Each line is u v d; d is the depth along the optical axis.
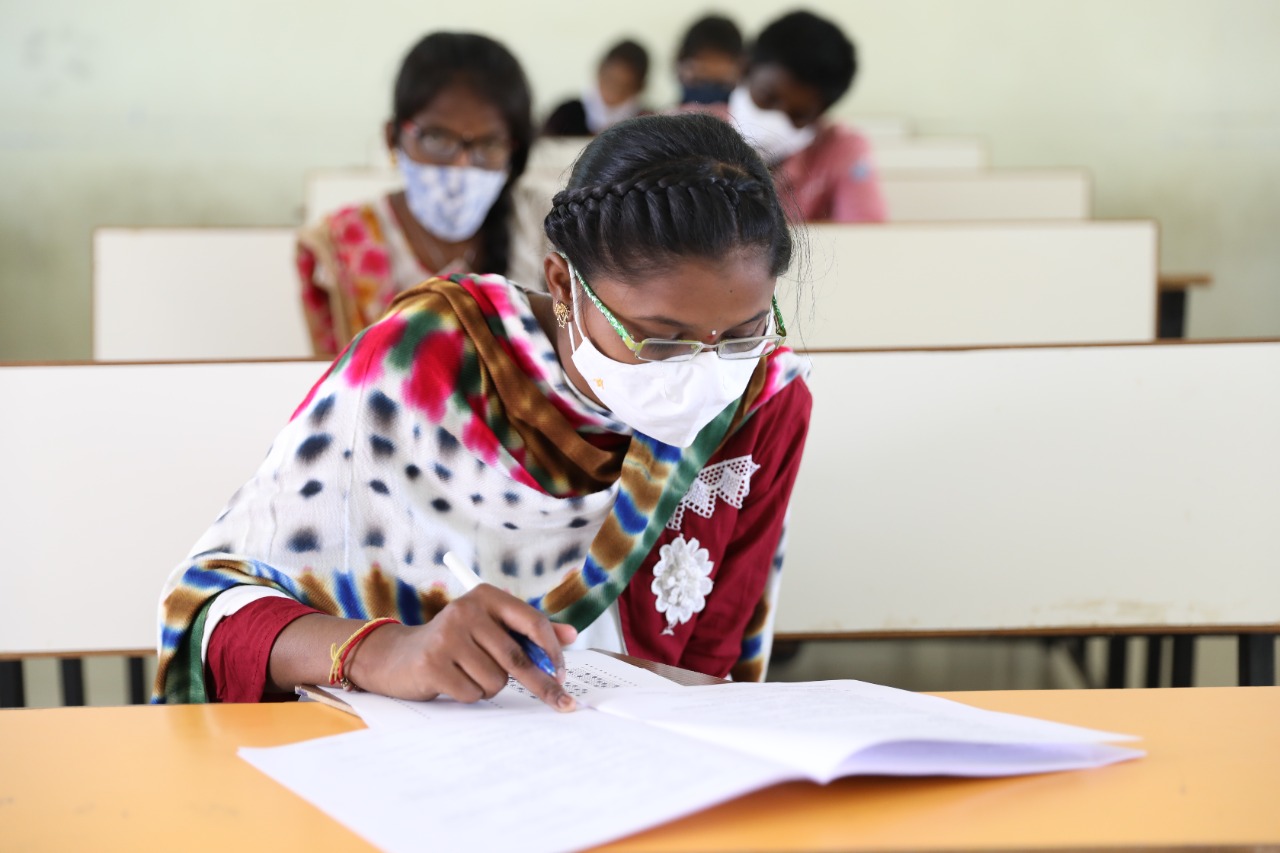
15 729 0.82
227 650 1.00
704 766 0.70
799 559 1.52
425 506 1.17
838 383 1.49
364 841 0.64
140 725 0.83
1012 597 1.52
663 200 0.97
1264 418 1.49
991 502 1.51
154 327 2.54
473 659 0.85
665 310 1.00
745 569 1.30
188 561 1.09
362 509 1.14
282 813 0.68
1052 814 0.67
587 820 0.64
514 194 2.22
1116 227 2.37
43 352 5.05
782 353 1.26
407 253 2.19
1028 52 5.18
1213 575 1.51
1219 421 1.49
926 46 5.18
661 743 0.74
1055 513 1.51
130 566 1.45
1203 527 1.51
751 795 0.69
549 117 4.39
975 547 1.52
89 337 5.05
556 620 1.20
